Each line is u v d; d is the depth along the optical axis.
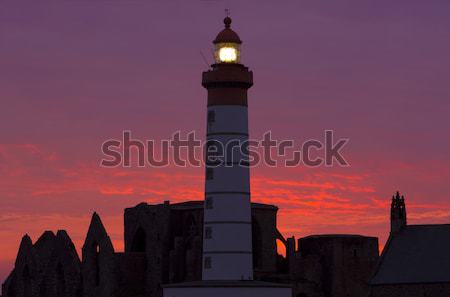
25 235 191.00
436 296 150.50
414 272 152.88
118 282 177.38
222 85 144.12
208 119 145.12
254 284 141.12
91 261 180.38
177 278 172.62
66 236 185.88
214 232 144.00
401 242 157.12
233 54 145.38
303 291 173.62
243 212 144.25
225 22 148.00
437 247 154.38
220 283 141.00
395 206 159.00
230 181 144.00
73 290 182.50
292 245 175.00
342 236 176.00
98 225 179.62
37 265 187.88
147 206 181.75
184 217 177.25
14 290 194.62
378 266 156.00
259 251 176.38
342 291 174.88
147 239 180.25
